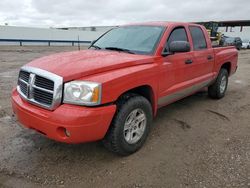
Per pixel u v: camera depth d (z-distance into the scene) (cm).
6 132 445
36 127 338
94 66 342
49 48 2817
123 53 429
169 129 477
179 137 445
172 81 456
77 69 330
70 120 307
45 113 324
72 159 368
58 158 370
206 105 626
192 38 528
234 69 732
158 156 381
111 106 332
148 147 407
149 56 415
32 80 343
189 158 377
